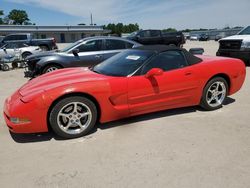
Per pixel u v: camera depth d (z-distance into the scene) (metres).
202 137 3.71
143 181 2.71
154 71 3.94
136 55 4.45
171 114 4.66
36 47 16.55
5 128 4.15
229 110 4.89
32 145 3.56
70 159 3.18
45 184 2.69
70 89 3.57
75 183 2.70
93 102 3.80
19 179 2.79
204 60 4.85
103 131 3.97
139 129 4.03
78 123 3.75
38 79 4.29
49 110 3.55
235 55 10.75
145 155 3.23
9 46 15.92
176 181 2.69
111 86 3.83
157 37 18.73
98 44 8.12
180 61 4.45
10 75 10.01
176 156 3.19
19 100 3.58
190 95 4.54
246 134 3.80
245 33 11.24
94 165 3.03
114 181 2.72
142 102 4.12
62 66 7.87
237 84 5.05
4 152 3.38
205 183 2.65
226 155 3.20
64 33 52.66
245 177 2.74
